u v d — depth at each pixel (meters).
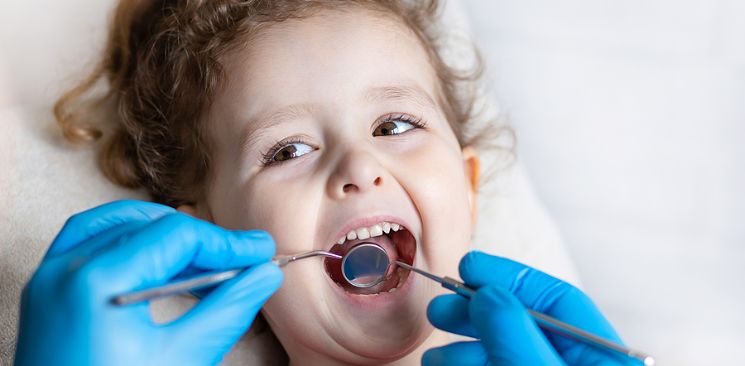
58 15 2.07
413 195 1.23
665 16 2.40
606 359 1.03
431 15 1.81
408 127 1.32
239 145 1.30
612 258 2.35
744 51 2.38
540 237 1.83
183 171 1.49
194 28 1.41
